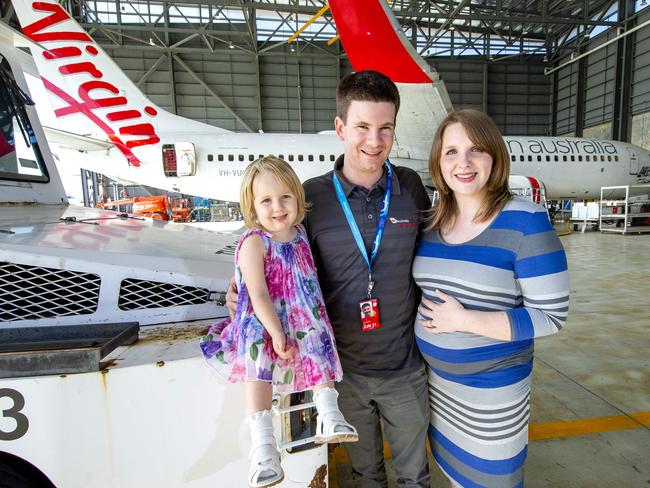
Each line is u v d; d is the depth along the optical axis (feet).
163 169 31.40
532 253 3.61
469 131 3.73
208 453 3.24
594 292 17.54
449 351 4.03
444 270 4.06
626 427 7.20
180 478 3.23
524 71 69.00
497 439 3.98
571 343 11.44
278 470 2.89
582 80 64.13
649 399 8.20
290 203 3.52
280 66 61.82
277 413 3.26
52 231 4.55
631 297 16.57
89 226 5.37
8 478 3.21
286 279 3.54
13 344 3.06
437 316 3.97
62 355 2.93
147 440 3.12
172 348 3.30
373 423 4.80
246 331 3.24
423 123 30.99
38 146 7.13
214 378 3.18
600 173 40.70
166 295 3.92
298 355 3.39
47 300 3.59
